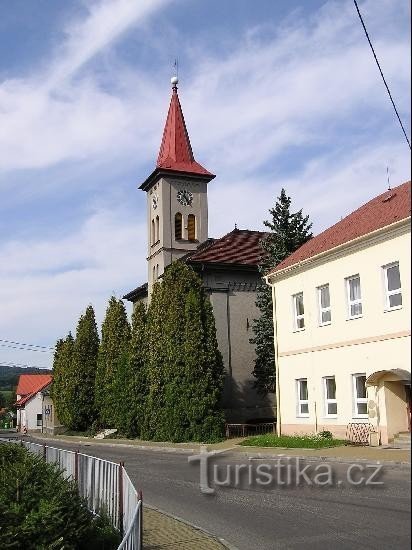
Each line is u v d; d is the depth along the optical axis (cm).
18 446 1580
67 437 4528
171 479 1736
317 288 2630
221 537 1002
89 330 4981
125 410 3869
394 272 2214
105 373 4462
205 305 3341
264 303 3616
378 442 2184
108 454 2716
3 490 1064
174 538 1016
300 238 3638
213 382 3203
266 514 1146
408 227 2119
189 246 4688
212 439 3073
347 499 1222
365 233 2325
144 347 3809
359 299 2389
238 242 4169
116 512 1093
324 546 881
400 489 1291
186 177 4775
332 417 2495
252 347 3959
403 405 2200
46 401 6744
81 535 1017
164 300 3450
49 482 1111
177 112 5012
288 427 2777
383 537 900
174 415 3206
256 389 3903
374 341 2272
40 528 984
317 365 2600
